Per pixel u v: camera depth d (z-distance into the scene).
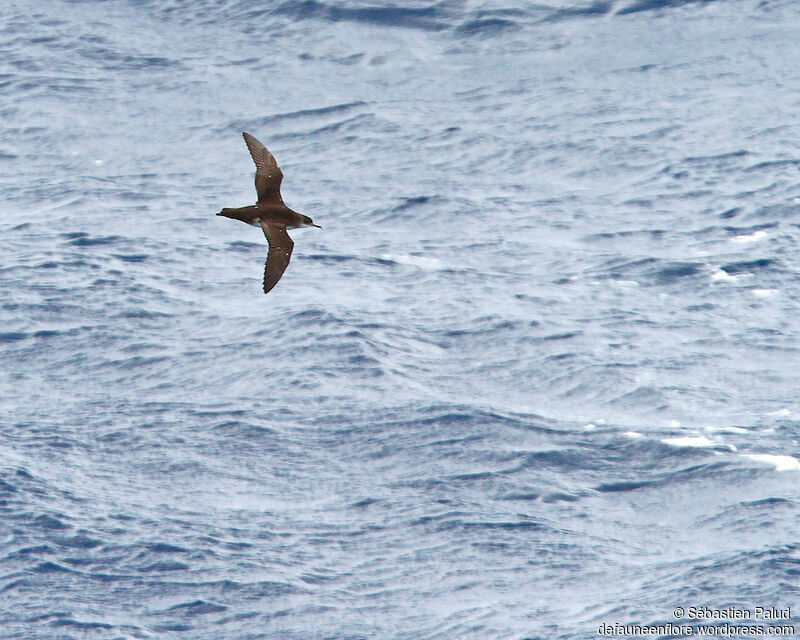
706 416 77.06
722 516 65.06
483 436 73.88
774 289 98.31
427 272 103.12
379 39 169.38
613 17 172.50
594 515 65.62
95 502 66.38
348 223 115.44
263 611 57.25
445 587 59.06
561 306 95.38
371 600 58.16
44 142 141.00
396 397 79.31
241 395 80.06
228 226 115.06
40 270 102.25
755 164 126.69
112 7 182.88
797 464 70.19
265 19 176.00
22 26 176.12
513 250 108.06
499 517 65.12
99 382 82.56
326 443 73.56
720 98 147.62
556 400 79.88
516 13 173.62
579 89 152.25
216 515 65.62
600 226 113.56
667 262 103.62
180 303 95.81
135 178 130.38
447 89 155.00
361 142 138.75
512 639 54.44
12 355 86.44
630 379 82.12
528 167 130.25
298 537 63.53
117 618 56.62
